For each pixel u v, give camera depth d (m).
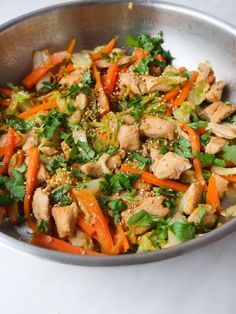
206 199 0.29
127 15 0.38
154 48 0.38
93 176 0.31
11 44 0.36
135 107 0.35
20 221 0.29
